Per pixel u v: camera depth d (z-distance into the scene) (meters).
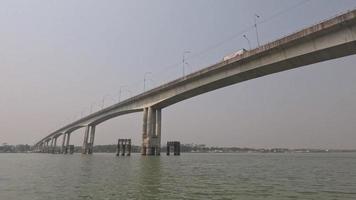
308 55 45.38
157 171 33.03
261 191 17.92
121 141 98.81
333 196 16.23
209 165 45.38
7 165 47.31
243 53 53.78
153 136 79.75
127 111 97.56
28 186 20.34
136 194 16.84
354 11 38.12
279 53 48.81
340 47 41.47
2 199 15.45
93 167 39.84
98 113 121.25
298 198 15.55
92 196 16.22
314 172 32.72
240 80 60.62
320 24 42.03
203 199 15.23
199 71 63.72
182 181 23.28
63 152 178.38
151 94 81.12
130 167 39.41
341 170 35.72
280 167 41.16
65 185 20.80
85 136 137.00
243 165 46.28
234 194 16.80
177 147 93.81
